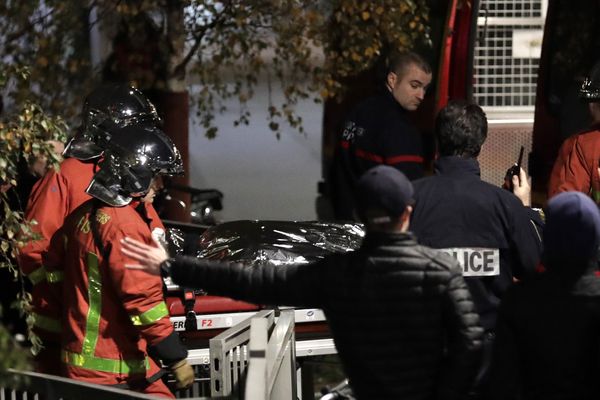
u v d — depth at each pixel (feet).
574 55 56.39
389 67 43.75
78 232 31.09
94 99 34.40
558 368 23.06
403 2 54.24
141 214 32.09
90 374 30.99
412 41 55.67
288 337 32.09
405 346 24.29
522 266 28.94
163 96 59.47
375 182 24.21
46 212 33.81
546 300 23.16
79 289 31.09
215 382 29.99
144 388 31.48
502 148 59.82
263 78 95.55
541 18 61.26
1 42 56.18
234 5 57.36
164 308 30.68
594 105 39.34
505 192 29.14
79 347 31.07
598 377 23.02
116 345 31.07
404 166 42.93
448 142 29.50
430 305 24.09
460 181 29.12
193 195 58.23
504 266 29.07
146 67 58.39
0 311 33.73
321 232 36.88
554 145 55.93
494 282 28.96
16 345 29.48
